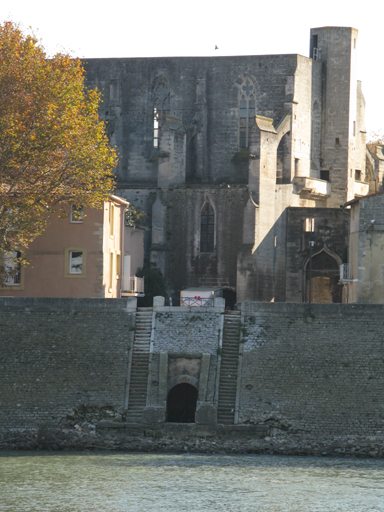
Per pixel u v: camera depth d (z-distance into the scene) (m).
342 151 123.94
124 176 124.25
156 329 75.94
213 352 73.44
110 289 90.62
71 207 86.25
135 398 70.06
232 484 54.19
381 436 66.06
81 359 73.44
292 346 73.31
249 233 109.12
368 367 71.19
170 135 114.19
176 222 113.50
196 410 67.38
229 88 121.94
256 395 69.69
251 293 107.88
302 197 117.75
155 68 124.19
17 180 75.00
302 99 120.94
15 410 69.19
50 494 51.56
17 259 79.50
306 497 51.44
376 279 83.81
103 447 64.06
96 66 125.62
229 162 121.56
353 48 125.12
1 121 71.94
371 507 49.62
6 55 74.19
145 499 50.78
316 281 115.94
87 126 77.88
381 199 84.19
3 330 76.00
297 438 66.19
